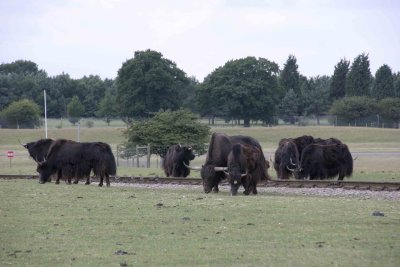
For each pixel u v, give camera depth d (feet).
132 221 166.30
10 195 226.58
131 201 206.80
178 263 123.44
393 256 125.90
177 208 187.52
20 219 170.91
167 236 147.33
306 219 165.37
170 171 329.31
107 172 271.08
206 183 240.32
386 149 632.79
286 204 194.59
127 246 137.90
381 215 169.99
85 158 272.92
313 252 129.59
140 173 369.91
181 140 496.64
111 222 165.17
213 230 153.17
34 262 125.29
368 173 350.64
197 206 191.31
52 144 279.08
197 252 131.44
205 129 517.14
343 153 300.61
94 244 139.95
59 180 286.05
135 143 503.61
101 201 207.41
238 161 229.86
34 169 413.59
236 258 126.21
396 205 191.83
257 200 207.72
